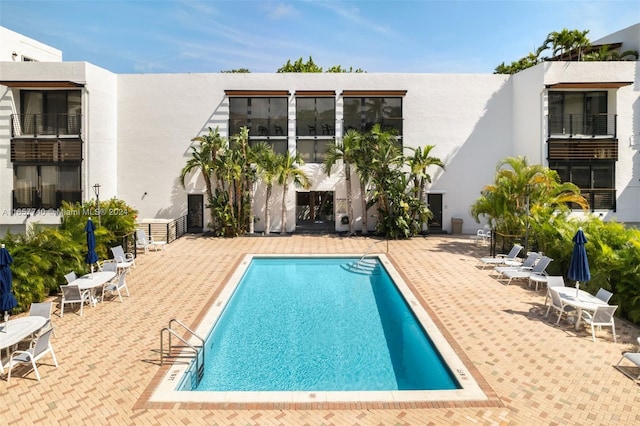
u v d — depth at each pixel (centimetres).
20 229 1984
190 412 567
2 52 2222
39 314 767
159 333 852
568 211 1551
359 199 2238
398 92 2186
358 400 595
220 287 1198
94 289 1052
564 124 2080
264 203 2231
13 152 1980
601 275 972
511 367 694
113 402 592
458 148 2245
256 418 554
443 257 1614
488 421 544
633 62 2016
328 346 842
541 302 1050
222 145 2070
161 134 2189
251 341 869
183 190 2205
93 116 2014
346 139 2036
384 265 1473
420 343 855
